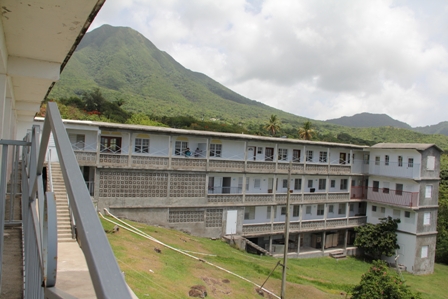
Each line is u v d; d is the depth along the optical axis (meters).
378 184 32.94
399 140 83.25
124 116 47.84
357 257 31.12
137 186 22.50
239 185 27.75
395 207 30.47
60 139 1.52
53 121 1.72
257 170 27.02
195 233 24.50
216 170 25.25
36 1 3.40
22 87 8.38
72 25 4.08
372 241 30.09
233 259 21.16
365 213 34.19
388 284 16.36
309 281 21.64
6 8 3.60
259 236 27.22
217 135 25.17
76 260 10.53
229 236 25.53
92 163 21.08
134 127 22.11
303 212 31.09
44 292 1.90
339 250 31.02
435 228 30.62
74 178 1.23
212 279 16.50
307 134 52.91
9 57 5.50
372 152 33.50
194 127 51.41
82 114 42.25
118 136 23.38
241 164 26.36
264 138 27.47
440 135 84.50
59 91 71.50
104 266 0.89
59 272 6.43
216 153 27.11
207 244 23.00
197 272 16.73
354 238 33.53
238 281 17.55
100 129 21.48
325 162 32.47
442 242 33.72
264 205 27.25
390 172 31.69
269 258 25.62
